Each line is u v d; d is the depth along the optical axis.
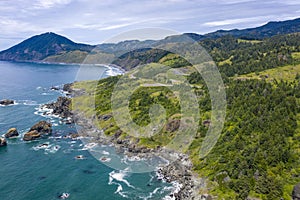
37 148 126.38
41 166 108.75
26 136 137.25
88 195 88.50
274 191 77.12
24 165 110.00
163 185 93.00
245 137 100.75
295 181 80.38
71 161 112.06
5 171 105.25
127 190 90.50
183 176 96.00
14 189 93.12
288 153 87.94
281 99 114.19
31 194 90.00
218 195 82.06
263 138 95.50
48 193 90.31
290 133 96.94
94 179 97.56
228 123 110.00
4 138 138.75
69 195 88.88
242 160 90.19
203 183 90.12
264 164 86.12
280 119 102.56
